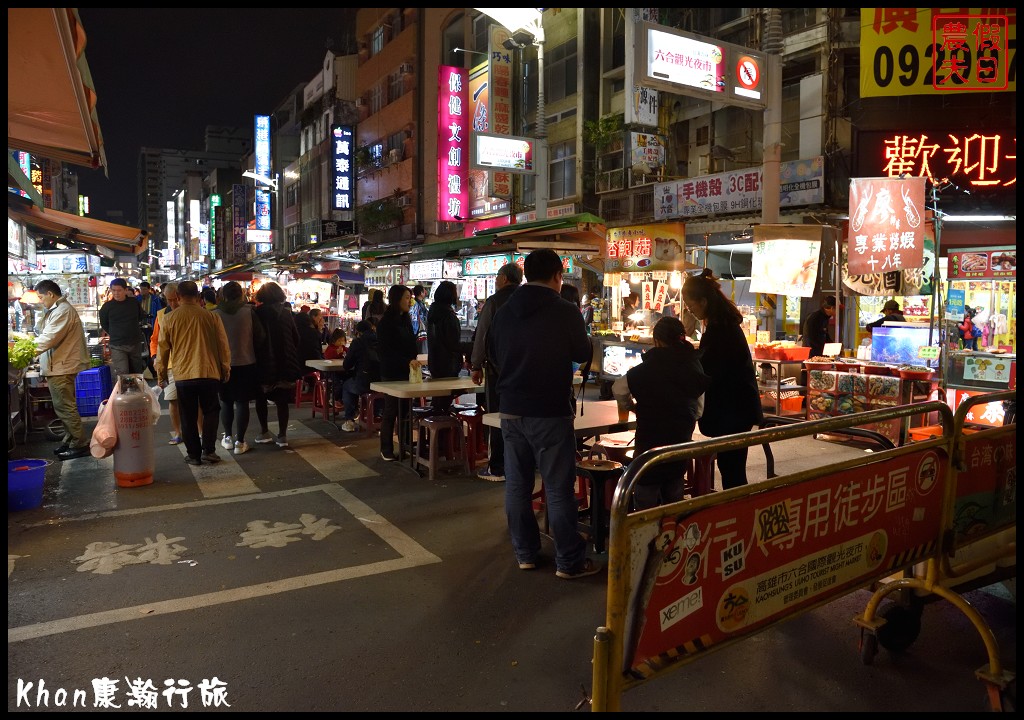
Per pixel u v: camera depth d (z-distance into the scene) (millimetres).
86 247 16297
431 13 30250
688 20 17828
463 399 9328
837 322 11117
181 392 6863
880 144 13367
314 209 44344
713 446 2385
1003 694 2850
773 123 9391
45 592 4020
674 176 18578
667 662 2256
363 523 5266
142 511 5504
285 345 7828
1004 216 12039
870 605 3273
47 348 7078
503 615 3773
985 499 3479
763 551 2535
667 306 13320
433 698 2986
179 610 3801
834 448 7879
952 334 7258
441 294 7418
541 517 5434
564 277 14102
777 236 8656
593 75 21500
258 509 5590
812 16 15180
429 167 30453
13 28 3744
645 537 2174
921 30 12344
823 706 2932
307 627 3619
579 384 7105
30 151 6352
